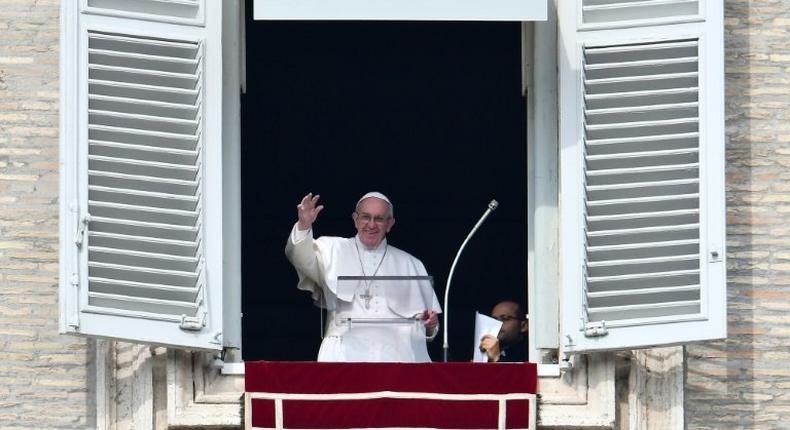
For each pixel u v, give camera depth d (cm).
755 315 5128
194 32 5066
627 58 5075
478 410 5000
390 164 7869
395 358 5203
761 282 5144
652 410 5041
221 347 4978
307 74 7800
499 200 7831
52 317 5072
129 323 4950
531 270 5212
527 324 5516
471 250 7769
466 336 7469
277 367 5003
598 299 5019
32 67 5159
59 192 5016
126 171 5006
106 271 4972
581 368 5038
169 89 5038
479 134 7862
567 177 5041
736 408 5088
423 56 7794
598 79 5072
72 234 4953
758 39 5225
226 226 5131
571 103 5062
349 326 5219
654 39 5069
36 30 5172
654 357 5056
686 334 4991
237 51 5191
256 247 7731
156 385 5022
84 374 5050
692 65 5069
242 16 5250
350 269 5453
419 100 7850
